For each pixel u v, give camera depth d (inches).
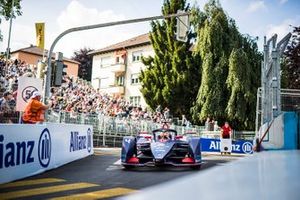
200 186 28.8
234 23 1301.7
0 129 283.4
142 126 971.9
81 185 280.8
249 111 1224.8
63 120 708.7
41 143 357.1
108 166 411.5
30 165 332.8
